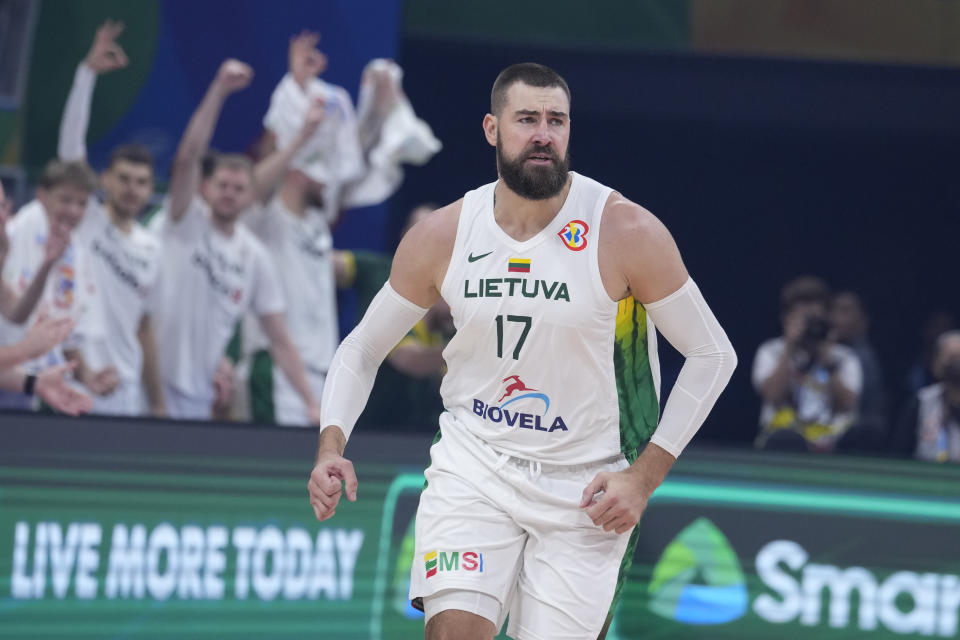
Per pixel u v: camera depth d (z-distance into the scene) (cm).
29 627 1262
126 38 1802
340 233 1959
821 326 2017
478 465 944
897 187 3362
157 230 1664
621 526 874
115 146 1795
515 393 925
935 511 1421
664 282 909
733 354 927
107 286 1589
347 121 1891
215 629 1312
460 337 932
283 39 1908
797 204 3366
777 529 1398
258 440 1349
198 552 1317
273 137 1861
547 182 889
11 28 1734
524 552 948
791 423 1995
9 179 1714
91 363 1567
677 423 903
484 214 933
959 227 3375
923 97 2822
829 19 2520
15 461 1274
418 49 2653
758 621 1384
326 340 1825
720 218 3356
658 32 2512
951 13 2511
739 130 3169
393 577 1361
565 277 901
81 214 1556
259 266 1727
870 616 1402
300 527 1346
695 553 1383
